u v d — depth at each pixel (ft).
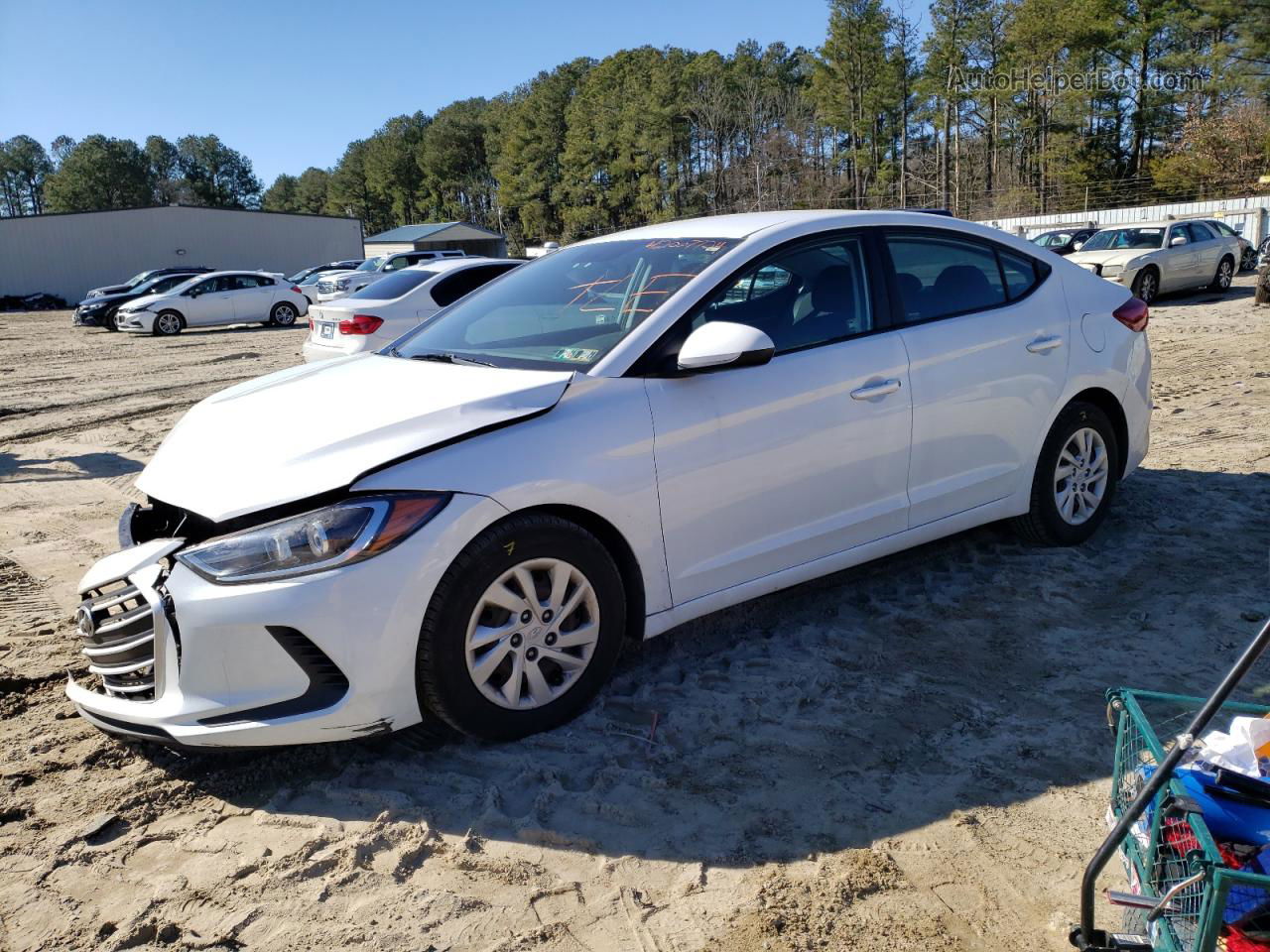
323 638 9.12
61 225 158.10
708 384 11.41
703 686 11.70
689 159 314.76
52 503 22.57
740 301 12.01
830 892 8.07
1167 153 193.06
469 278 33.37
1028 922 7.73
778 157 264.52
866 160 254.88
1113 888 8.03
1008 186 222.28
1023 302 14.82
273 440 10.28
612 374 10.98
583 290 12.93
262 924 7.88
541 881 8.36
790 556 12.30
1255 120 164.96
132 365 53.52
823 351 12.42
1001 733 10.52
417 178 487.20
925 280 13.88
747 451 11.61
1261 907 5.78
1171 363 33.94
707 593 11.64
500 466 9.91
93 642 10.26
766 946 7.50
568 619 10.62
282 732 9.19
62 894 8.32
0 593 15.93
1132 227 61.62
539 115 372.17
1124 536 16.34
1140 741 7.26
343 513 9.28
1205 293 63.67
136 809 9.55
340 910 8.03
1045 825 8.95
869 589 14.48
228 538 9.36
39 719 11.46
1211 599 13.71
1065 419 15.23
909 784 9.63
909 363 13.14
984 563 15.29
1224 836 6.26
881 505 13.10
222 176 534.37
